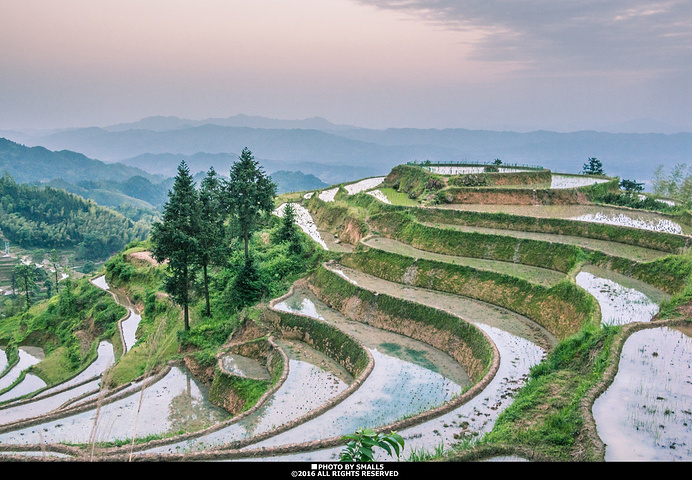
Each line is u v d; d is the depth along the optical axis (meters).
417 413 31.50
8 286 187.00
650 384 27.05
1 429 39.56
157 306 74.94
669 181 113.81
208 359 51.97
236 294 64.44
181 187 61.44
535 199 78.56
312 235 84.38
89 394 52.97
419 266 59.28
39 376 72.81
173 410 44.41
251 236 82.44
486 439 24.81
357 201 94.81
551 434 23.64
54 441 37.69
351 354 45.31
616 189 90.19
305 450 26.92
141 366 57.34
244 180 70.12
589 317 38.91
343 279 60.19
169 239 61.03
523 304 48.56
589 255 53.38
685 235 53.72
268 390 39.78
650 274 47.06
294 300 61.38
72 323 89.81
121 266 101.62
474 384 35.84
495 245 60.97
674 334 33.53
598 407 24.98
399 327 50.31
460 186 83.44
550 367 33.19
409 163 109.25
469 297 53.38
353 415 33.00
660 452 21.14
